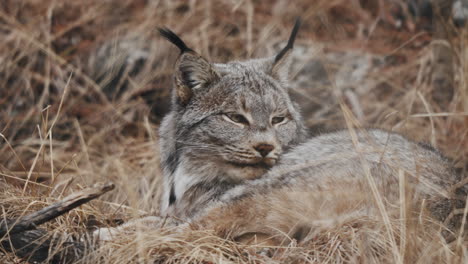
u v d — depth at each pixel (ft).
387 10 62.54
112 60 57.06
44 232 27.04
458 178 30.89
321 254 27.14
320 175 29.71
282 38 59.06
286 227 29.32
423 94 51.55
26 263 26.76
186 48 35.06
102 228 31.24
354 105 53.62
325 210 28.78
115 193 42.63
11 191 34.27
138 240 26.37
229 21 61.05
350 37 60.49
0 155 46.75
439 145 46.68
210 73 34.91
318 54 56.13
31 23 58.13
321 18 61.41
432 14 60.75
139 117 54.70
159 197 42.45
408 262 24.86
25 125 51.96
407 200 26.22
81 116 53.83
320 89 54.75
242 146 33.27
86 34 59.82
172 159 36.09
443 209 28.58
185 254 27.37
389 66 56.70
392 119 48.80
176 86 35.78
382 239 26.63
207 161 34.35
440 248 25.35
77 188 38.40
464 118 47.57
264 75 36.09
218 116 34.04
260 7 63.67
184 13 62.03
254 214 29.91
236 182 34.01
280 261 27.04
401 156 30.53
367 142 31.65
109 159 45.60
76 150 50.21
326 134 33.94
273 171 31.19
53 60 56.08
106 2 61.93
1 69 53.78
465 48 51.52
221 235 30.14
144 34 59.11
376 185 28.84
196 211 32.91
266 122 33.78
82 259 26.68
